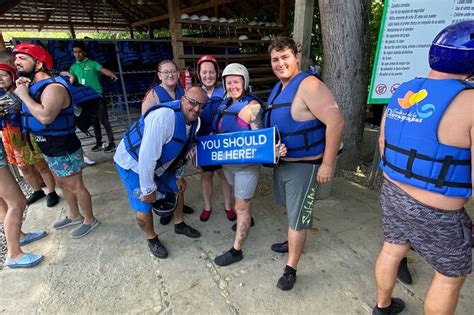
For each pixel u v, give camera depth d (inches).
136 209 89.6
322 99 64.2
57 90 86.4
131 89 241.0
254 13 299.6
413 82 52.3
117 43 204.8
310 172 71.5
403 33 106.7
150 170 76.2
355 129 152.4
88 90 102.9
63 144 96.1
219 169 109.6
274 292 80.9
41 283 86.4
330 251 96.3
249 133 74.2
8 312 76.7
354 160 157.6
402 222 56.1
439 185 48.1
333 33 139.6
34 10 325.7
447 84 46.0
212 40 230.2
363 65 144.7
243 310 75.7
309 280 84.5
